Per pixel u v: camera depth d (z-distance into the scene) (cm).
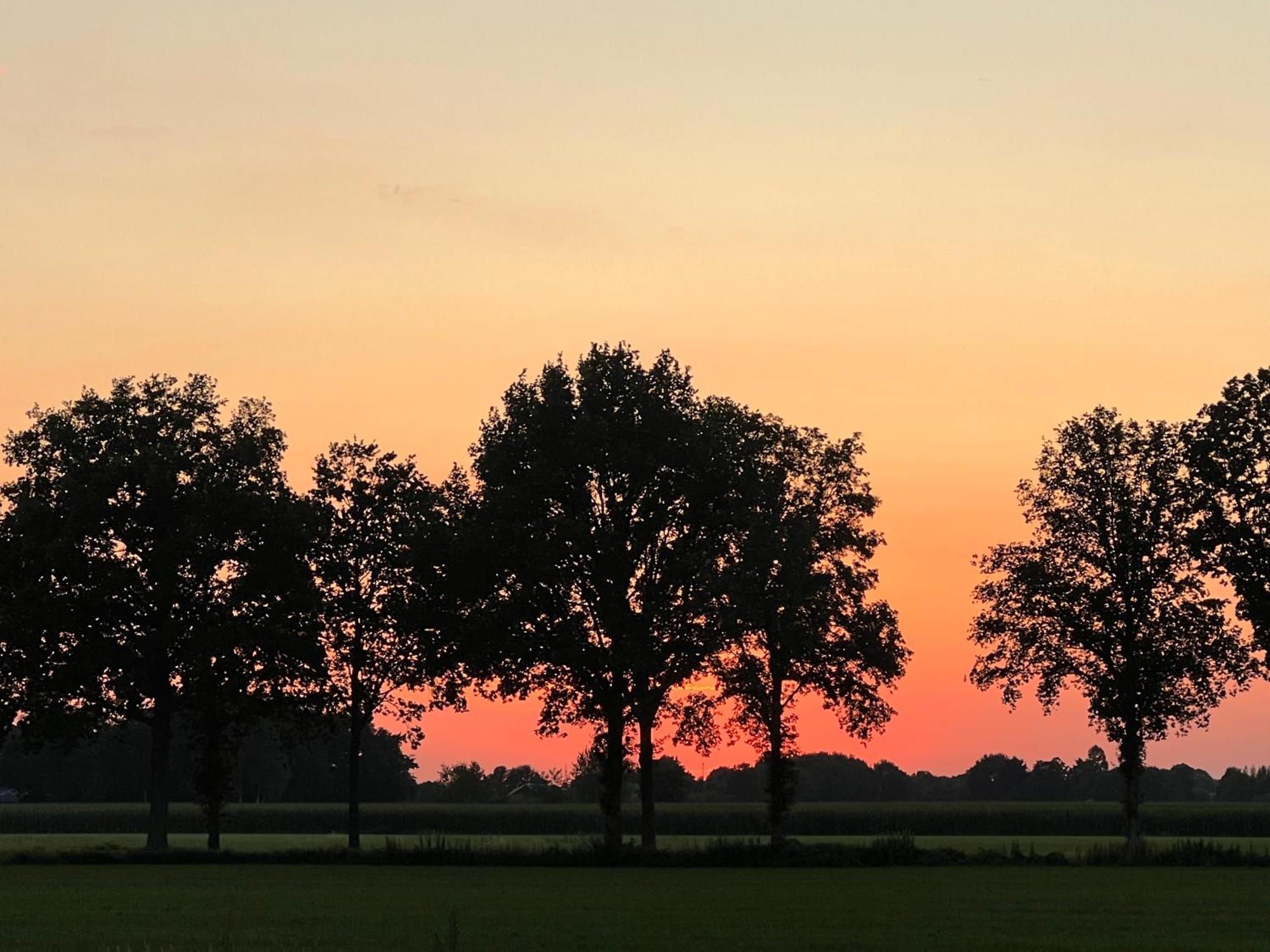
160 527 7969
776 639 8006
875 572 8462
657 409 8069
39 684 7769
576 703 8162
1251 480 7931
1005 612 8344
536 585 7875
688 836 13300
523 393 8275
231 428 8462
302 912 5012
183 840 11956
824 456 8631
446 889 6016
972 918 4884
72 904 5328
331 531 8575
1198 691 8125
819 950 4038
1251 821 13900
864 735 8250
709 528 8106
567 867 7594
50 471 8025
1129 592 8244
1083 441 8388
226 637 7756
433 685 8444
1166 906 5331
